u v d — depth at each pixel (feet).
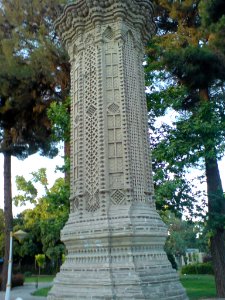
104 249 23.58
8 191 78.89
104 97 27.07
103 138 25.99
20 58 61.52
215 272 48.80
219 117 47.50
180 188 45.27
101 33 28.60
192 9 51.90
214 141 44.19
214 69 46.68
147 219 24.56
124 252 23.32
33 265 145.59
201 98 51.98
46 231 123.95
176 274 24.99
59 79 61.00
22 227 135.44
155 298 21.97
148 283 22.27
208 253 142.82
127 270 22.57
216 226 46.68
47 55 58.49
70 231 25.53
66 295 23.03
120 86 27.27
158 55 49.96
